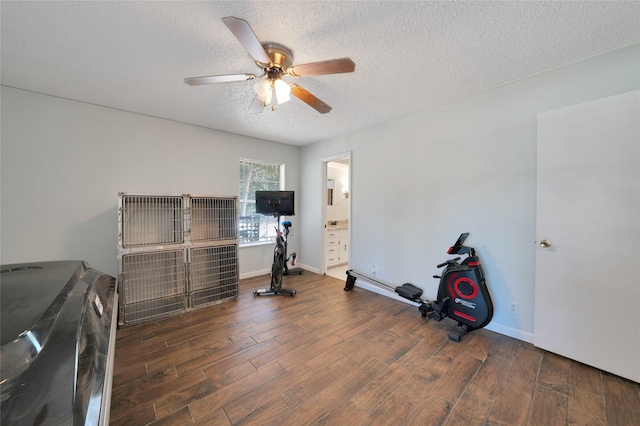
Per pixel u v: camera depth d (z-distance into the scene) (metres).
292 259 4.43
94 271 1.47
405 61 1.89
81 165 2.65
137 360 1.88
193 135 3.39
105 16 1.43
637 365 1.62
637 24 1.49
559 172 1.91
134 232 2.80
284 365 1.83
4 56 1.82
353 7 1.37
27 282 1.00
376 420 1.36
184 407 1.44
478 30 1.55
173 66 1.97
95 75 2.10
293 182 4.61
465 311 2.28
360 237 3.60
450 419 1.37
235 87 2.31
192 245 2.82
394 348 2.05
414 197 2.96
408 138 3.00
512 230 2.23
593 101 1.77
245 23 1.19
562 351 1.91
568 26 1.51
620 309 1.68
